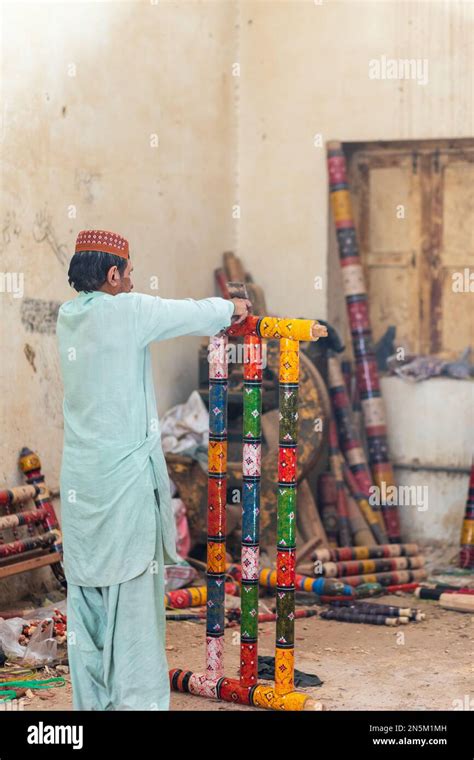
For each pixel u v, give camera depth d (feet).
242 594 14.71
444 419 26.40
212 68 26.35
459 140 26.04
